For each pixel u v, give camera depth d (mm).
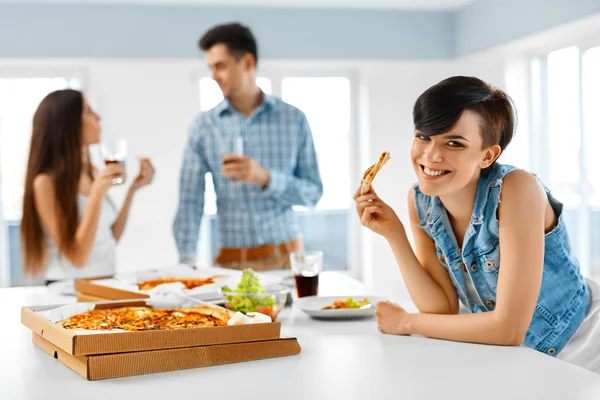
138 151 5676
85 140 2828
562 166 5176
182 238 3193
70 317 1603
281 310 1838
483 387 1240
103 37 5422
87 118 2809
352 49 5836
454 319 1602
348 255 6496
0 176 5637
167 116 5723
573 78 5043
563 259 1728
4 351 1563
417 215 1832
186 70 5738
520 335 1547
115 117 5637
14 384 1302
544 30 4812
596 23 4527
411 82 6215
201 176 3266
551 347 1773
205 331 1409
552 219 1718
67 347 1356
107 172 2605
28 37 5316
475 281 1752
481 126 1537
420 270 1814
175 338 1386
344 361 1429
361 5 5746
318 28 5766
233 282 2076
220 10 5590
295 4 5645
